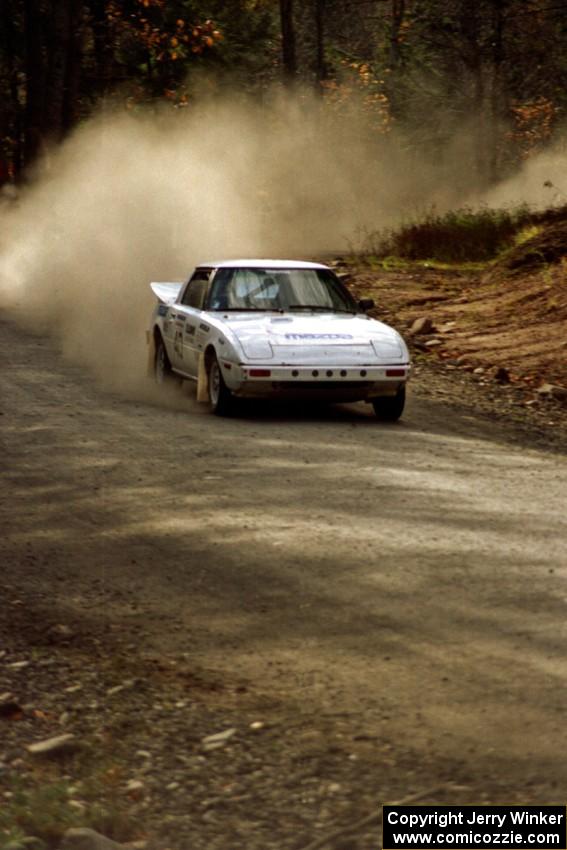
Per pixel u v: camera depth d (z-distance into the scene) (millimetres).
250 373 21062
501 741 8453
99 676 9977
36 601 11867
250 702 9336
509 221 47031
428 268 44469
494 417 23234
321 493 15922
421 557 12875
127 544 13727
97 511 15164
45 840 7254
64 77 61562
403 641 10430
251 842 7285
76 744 8602
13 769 8305
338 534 13867
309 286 23625
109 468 17516
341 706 9164
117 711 9266
